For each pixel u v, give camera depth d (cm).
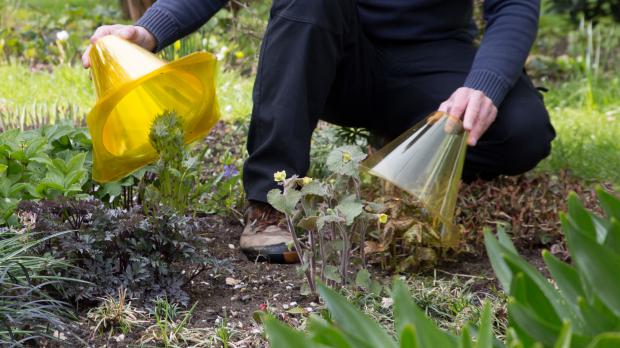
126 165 289
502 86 294
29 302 235
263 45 310
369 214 269
